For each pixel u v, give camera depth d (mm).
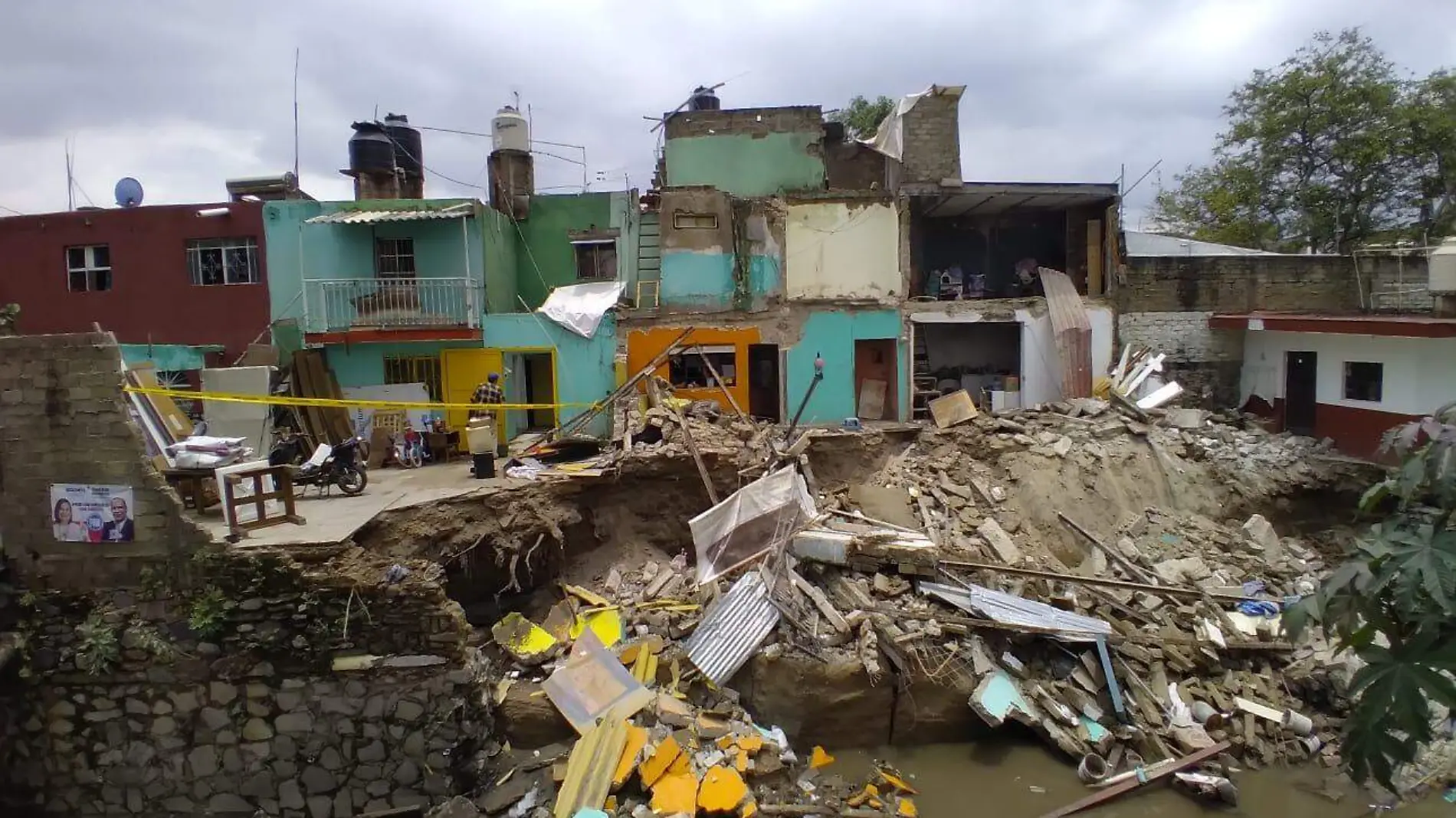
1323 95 26219
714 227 21094
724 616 13305
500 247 22266
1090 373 20828
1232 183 28969
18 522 11641
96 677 11539
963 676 12641
